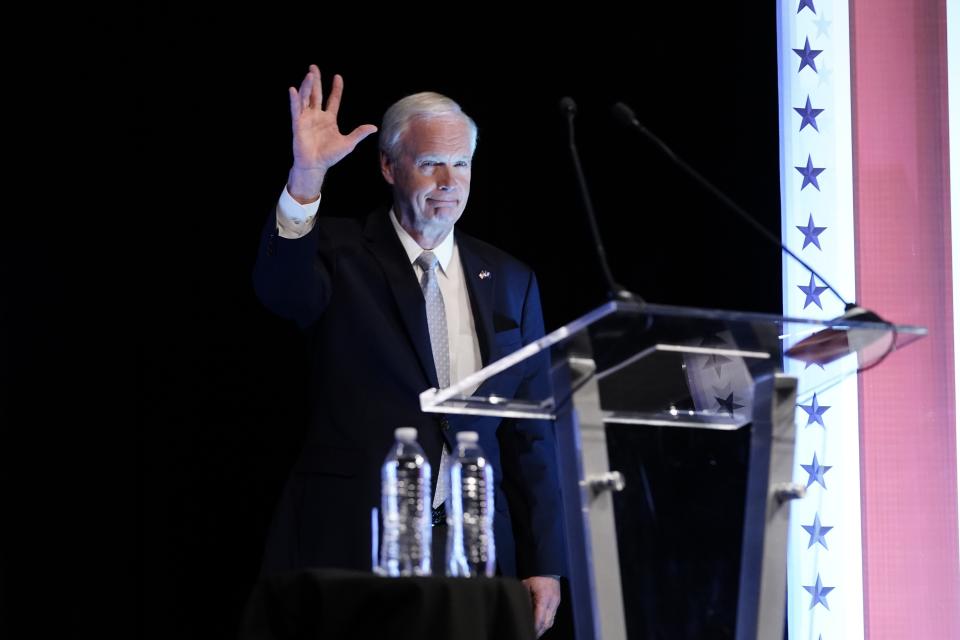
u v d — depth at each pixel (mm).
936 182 11906
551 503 9352
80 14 11391
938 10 12125
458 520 8625
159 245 11320
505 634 6742
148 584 10875
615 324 5926
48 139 11164
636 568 6375
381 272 9305
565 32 12500
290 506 8797
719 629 6441
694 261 12141
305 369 11469
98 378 10984
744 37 12281
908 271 11781
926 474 11445
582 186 7156
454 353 9305
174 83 11570
